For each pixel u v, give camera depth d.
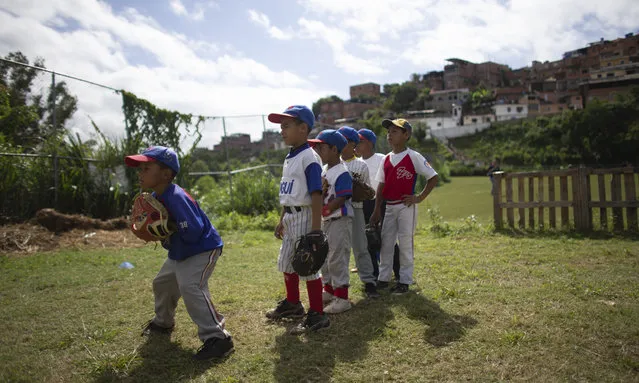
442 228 7.44
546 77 91.56
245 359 2.48
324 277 3.74
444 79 93.25
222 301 3.61
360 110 84.25
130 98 8.62
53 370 2.37
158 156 2.53
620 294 3.42
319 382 2.19
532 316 2.98
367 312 3.28
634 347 2.44
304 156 3.00
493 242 6.19
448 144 60.03
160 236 2.46
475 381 2.15
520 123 63.44
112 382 2.24
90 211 7.66
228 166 10.30
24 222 6.61
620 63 75.25
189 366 2.41
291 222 3.07
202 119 9.94
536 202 7.01
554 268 4.40
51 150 7.25
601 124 47.16
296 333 2.88
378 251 4.36
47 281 4.22
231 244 6.66
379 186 4.08
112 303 3.57
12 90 6.83
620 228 6.47
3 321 3.12
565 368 2.23
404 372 2.28
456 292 3.61
